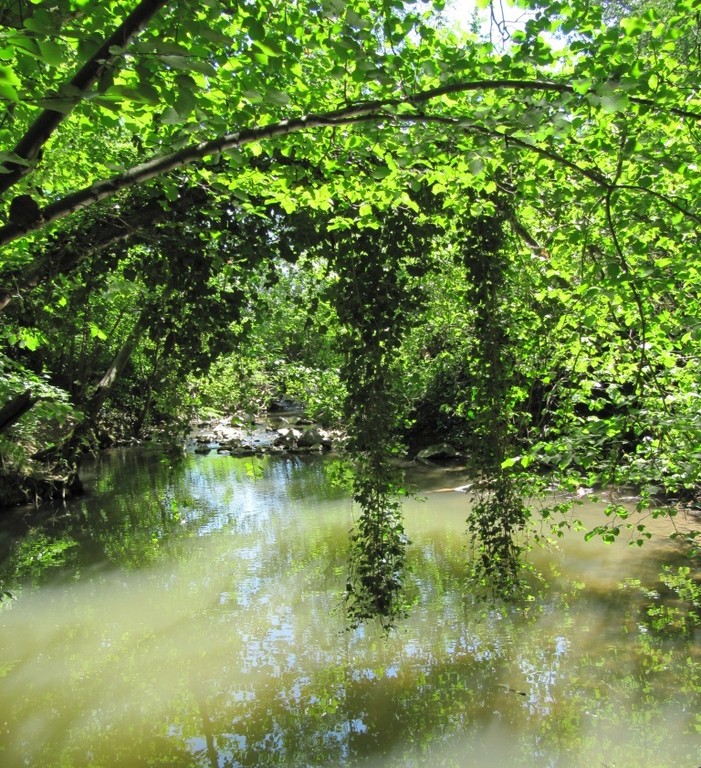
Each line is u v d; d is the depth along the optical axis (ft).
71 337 24.85
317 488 45.93
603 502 35.29
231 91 12.04
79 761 16.93
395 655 21.11
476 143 12.01
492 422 20.36
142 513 41.50
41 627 25.27
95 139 19.81
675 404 17.70
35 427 43.19
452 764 15.76
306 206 18.62
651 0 20.04
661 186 16.99
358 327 19.02
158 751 17.25
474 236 19.71
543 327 21.85
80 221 17.85
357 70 10.45
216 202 18.47
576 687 18.56
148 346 23.47
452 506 38.29
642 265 15.44
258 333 26.37
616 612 22.76
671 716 16.98
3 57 5.76
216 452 64.85
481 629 22.25
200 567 30.91
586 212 17.30
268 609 25.62
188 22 7.08
